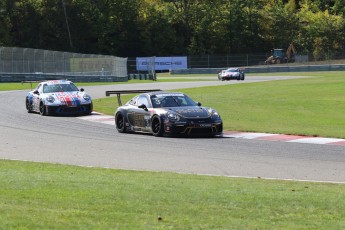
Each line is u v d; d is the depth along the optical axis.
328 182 21.59
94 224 13.30
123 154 30.38
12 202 15.46
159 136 37.78
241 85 95.44
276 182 21.27
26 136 38.34
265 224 13.62
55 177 21.06
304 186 19.97
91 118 50.84
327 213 14.93
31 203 15.40
